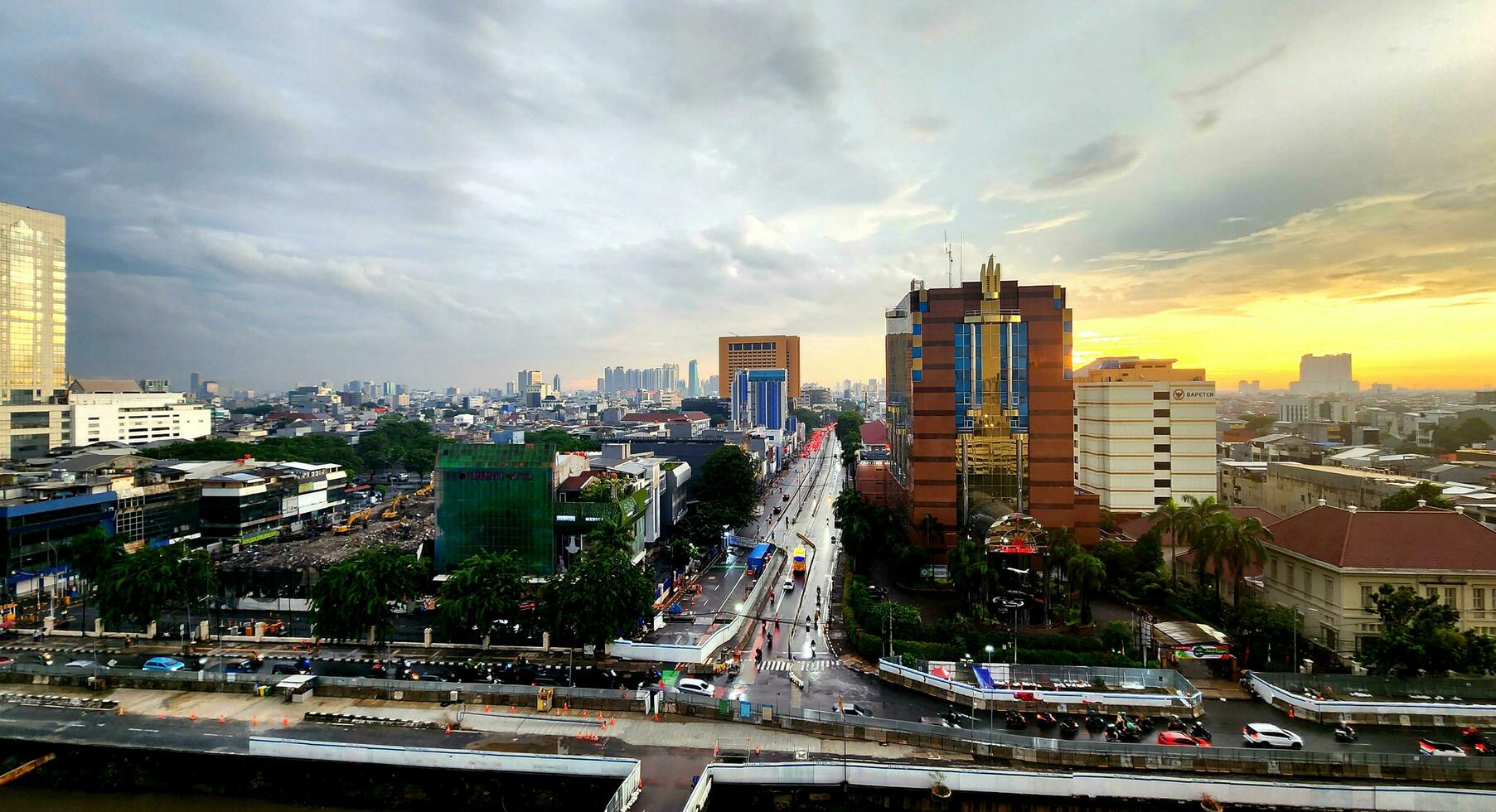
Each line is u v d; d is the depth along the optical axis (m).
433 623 103.94
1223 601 103.25
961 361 129.38
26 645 97.56
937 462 129.25
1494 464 171.75
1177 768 63.47
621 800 57.06
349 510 193.75
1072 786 60.75
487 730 71.06
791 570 137.50
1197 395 144.88
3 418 197.62
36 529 120.31
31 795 67.50
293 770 66.88
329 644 96.00
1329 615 88.56
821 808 62.41
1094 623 100.06
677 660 89.31
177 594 97.88
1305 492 153.88
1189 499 111.38
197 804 66.50
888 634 91.50
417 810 65.25
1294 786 59.31
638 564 131.75
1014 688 76.38
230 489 150.62
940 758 66.00
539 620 93.94
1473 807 58.00
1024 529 110.50
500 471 121.19
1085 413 157.88
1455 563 85.12
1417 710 70.94
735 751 66.75
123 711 75.62
